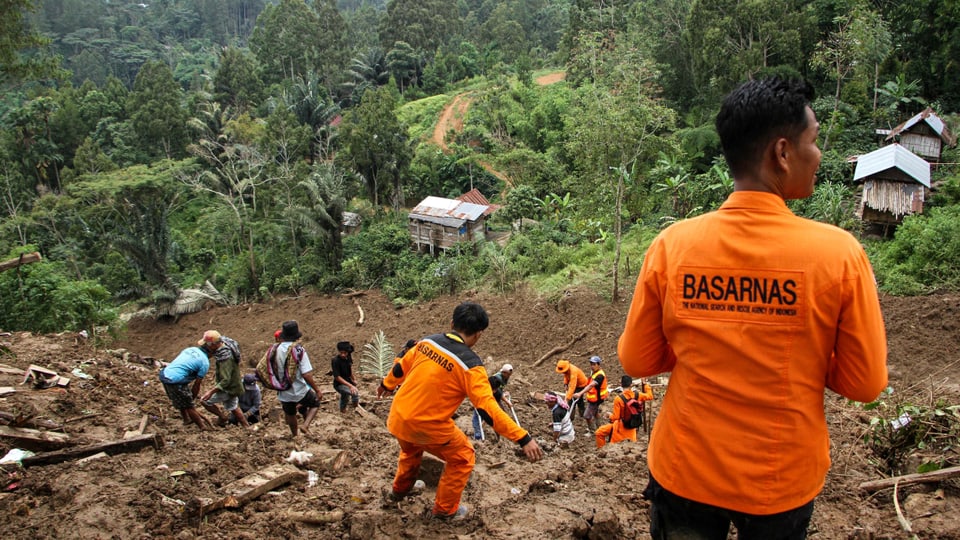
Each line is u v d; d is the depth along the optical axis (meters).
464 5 103.94
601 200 22.36
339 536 4.45
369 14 105.75
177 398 7.55
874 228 18.73
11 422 6.48
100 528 4.44
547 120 42.47
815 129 2.01
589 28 48.09
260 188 37.78
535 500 5.16
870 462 5.76
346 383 9.74
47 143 54.06
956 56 28.38
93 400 8.14
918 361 11.84
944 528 4.23
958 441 5.37
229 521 4.62
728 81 30.97
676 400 2.11
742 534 2.07
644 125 18.25
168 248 29.58
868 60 27.53
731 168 2.09
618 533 4.61
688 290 2.03
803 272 1.87
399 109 63.75
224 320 26.89
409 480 4.76
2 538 4.33
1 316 16.33
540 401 12.89
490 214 32.56
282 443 6.89
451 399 4.17
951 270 14.38
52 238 38.56
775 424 1.92
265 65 76.56
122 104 63.97
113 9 127.88
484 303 21.05
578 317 17.95
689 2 37.06
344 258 29.36
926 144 23.95
